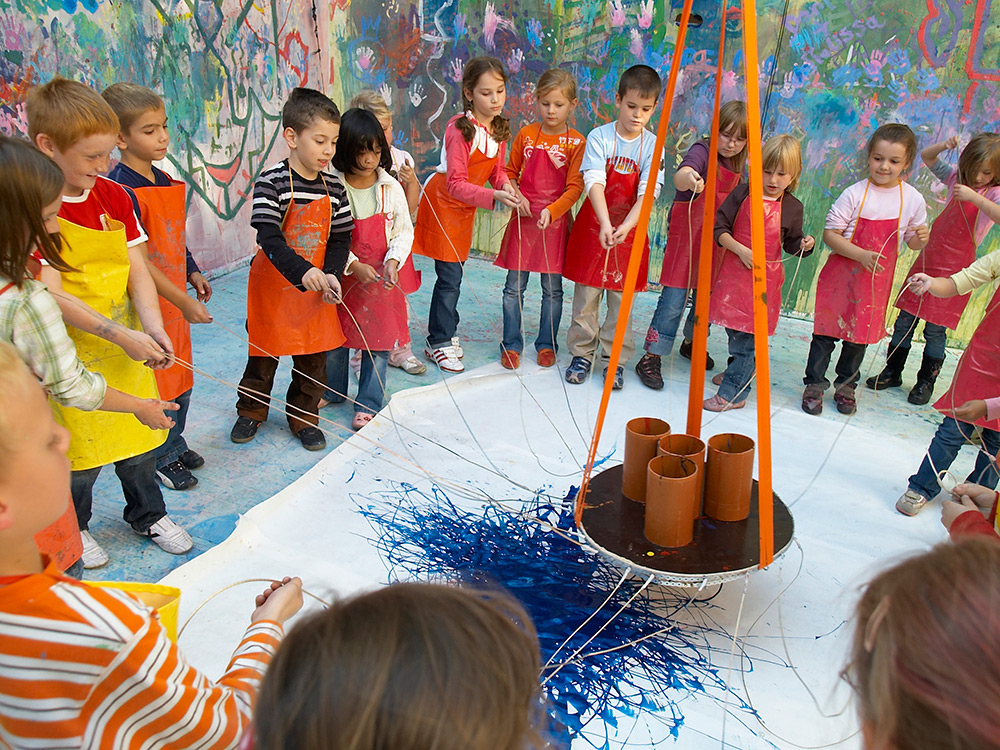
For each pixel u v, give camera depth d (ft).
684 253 10.41
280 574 6.74
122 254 6.19
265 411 9.39
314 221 8.39
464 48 16.22
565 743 5.15
